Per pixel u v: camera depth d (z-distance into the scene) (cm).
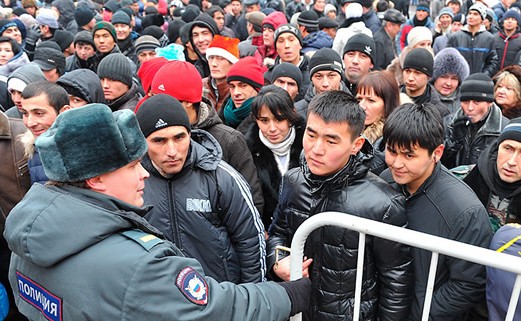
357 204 158
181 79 230
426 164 164
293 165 256
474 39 618
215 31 493
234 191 183
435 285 165
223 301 115
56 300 111
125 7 841
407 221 172
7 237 117
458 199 164
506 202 183
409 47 432
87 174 112
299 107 329
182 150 172
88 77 298
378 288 164
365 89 248
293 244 149
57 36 629
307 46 529
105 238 111
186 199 178
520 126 174
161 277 107
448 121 311
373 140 246
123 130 116
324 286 163
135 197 123
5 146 231
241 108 297
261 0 1003
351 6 748
